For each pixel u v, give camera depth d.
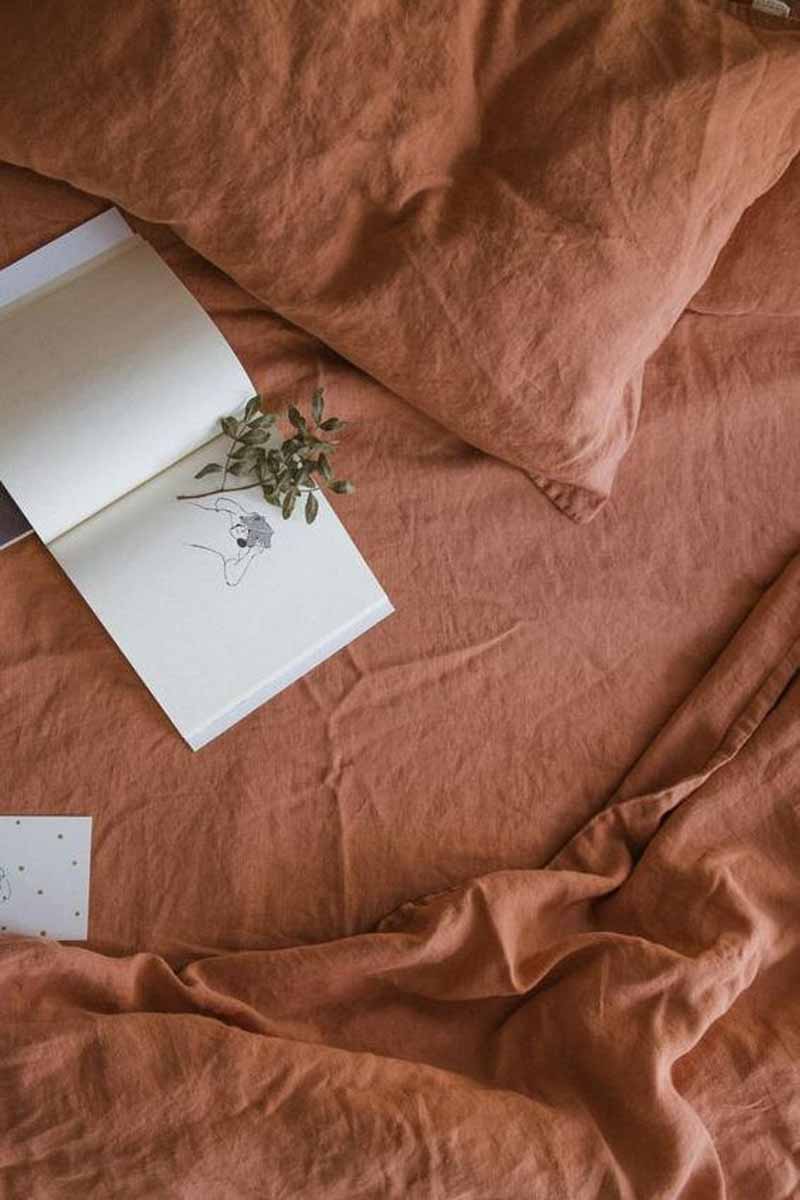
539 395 1.46
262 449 1.45
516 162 1.41
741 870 1.53
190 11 1.32
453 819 1.51
